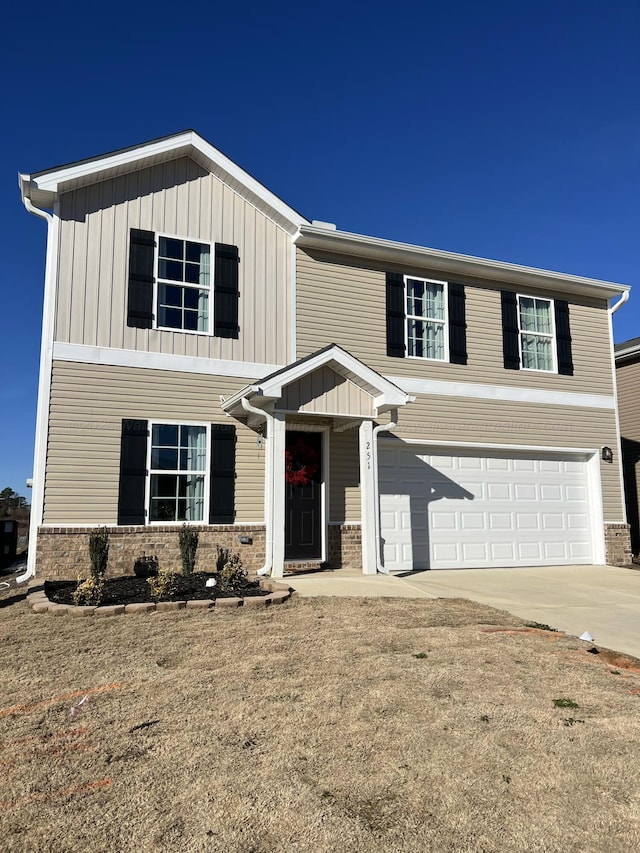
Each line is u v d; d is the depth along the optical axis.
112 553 8.77
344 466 10.63
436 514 11.40
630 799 2.89
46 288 9.04
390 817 2.70
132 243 9.56
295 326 10.58
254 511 9.74
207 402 9.72
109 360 9.16
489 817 2.71
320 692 4.20
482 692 4.29
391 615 6.57
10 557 11.85
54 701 4.02
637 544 15.80
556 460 12.70
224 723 3.67
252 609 6.73
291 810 2.73
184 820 2.65
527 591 8.78
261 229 10.59
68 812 2.70
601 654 5.55
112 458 8.98
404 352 11.45
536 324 12.99
